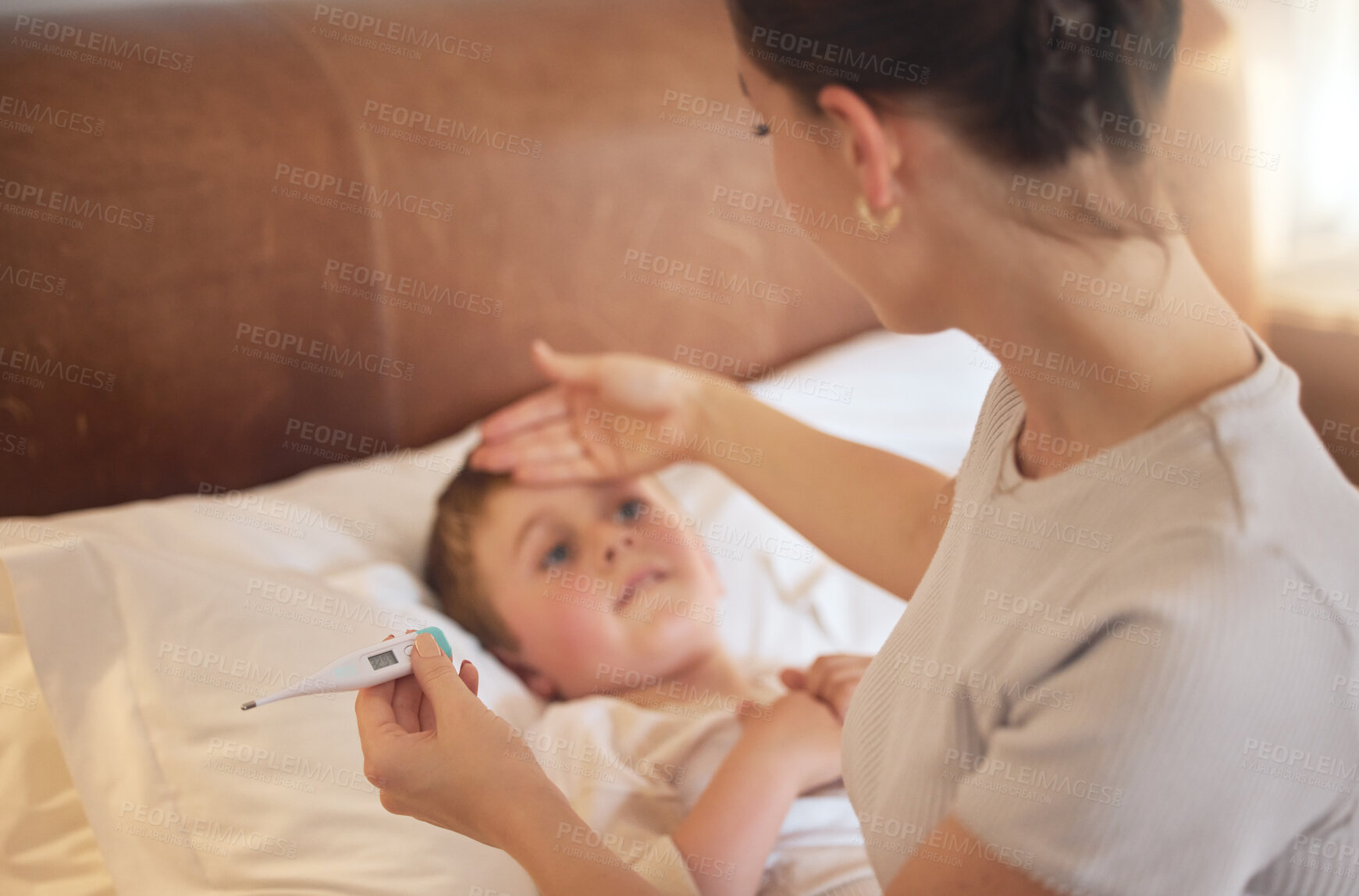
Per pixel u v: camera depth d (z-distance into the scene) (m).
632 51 1.59
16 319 1.14
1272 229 1.56
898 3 0.42
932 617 0.56
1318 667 0.40
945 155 0.44
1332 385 1.45
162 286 1.23
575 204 1.56
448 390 1.51
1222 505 0.41
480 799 0.55
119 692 0.84
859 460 0.89
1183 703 0.39
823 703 1.02
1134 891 0.41
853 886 0.89
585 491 1.22
